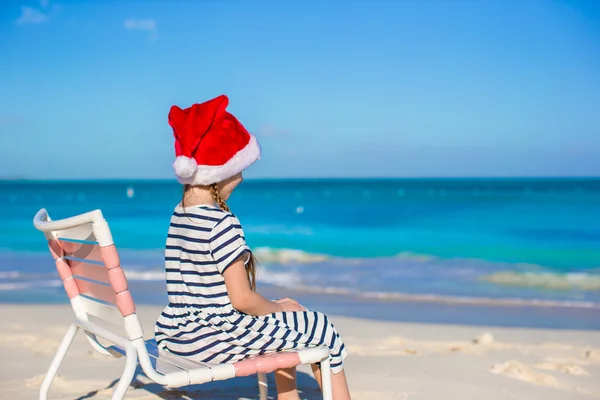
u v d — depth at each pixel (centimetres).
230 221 245
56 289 892
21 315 670
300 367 449
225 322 245
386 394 383
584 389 396
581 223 1884
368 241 1586
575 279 1002
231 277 240
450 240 1573
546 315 717
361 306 779
